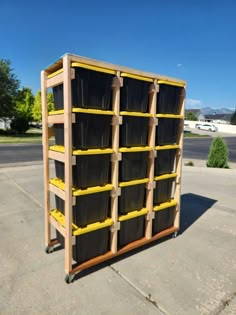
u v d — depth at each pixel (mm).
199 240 3170
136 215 2709
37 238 3100
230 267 2553
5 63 25375
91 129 2221
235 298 2066
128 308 1920
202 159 12023
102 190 2373
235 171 8195
